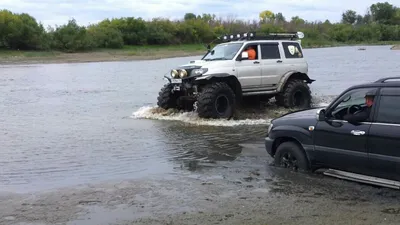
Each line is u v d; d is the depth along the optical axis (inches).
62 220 217.2
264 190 257.0
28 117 557.0
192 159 335.6
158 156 346.3
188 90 524.7
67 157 345.7
